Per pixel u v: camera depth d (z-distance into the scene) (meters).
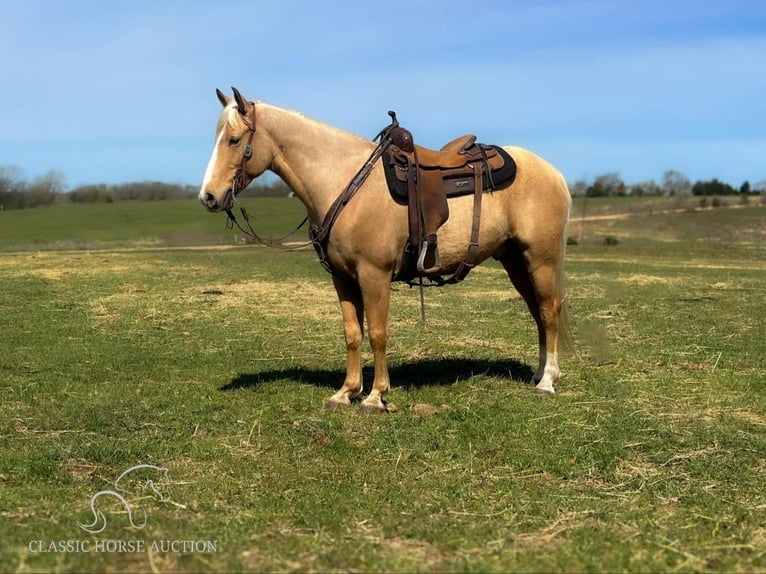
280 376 6.73
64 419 5.28
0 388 6.23
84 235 40.59
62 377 6.64
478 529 3.51
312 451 4.62
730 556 3.27
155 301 11.80
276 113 5.34
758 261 22.08
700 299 11.82
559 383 6.37
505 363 7.24
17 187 62.16
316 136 5.35
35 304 11.40
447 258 5.56
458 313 10.68
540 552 3.29
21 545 3.26
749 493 3.96
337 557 3.20
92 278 15.40
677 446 4.70
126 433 5.00
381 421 5.24
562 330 6.16
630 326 9.34
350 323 5.66
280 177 5.52
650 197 61.56
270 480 4.12
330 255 5.39
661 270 17.94
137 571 3.07
